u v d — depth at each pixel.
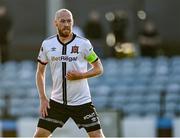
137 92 40.22
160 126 35.75
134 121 35.81
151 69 41.78
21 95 40.97
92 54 18.84
